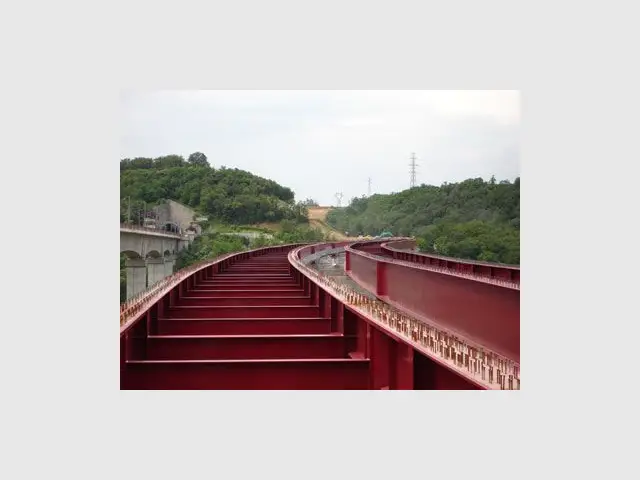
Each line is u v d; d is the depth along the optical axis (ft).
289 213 517.96
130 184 467.52
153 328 55.47
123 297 241.96
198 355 49.49
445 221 248.93
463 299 58.03
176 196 480.64
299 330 60.18
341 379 41.57
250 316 65.87
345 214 570.46
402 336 36.88
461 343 31.37
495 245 210.38
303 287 88.17
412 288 80.79
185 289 81.46
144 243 255.91
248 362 40.98
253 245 376.48
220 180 505.66
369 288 115.65
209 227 447.01
